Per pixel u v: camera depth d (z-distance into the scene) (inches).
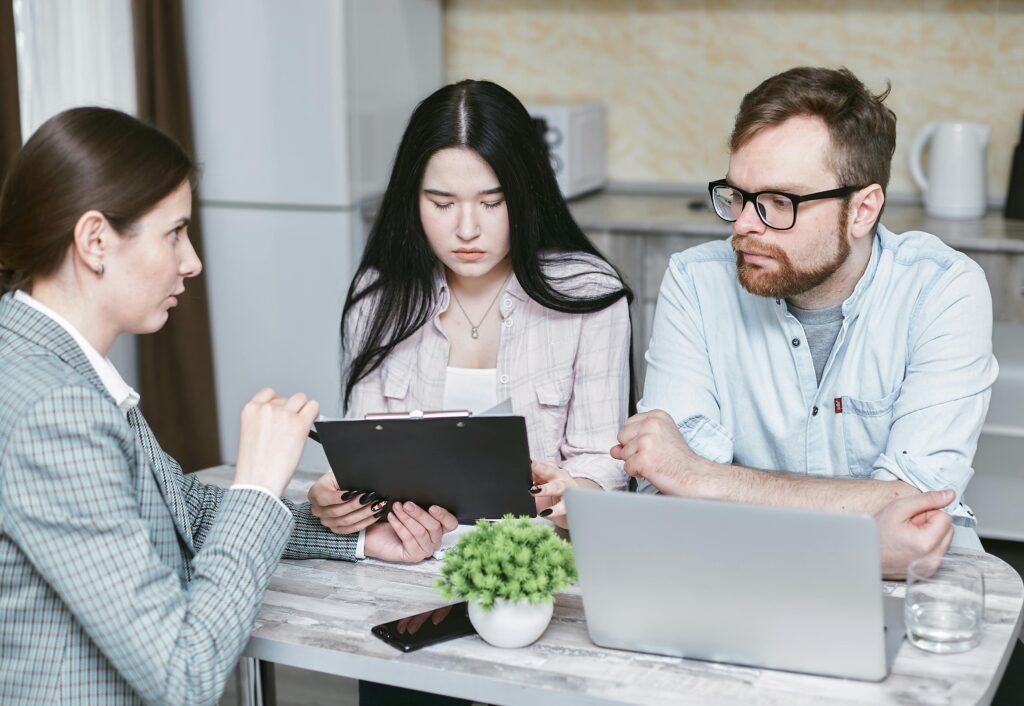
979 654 52.5
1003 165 148.9
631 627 52.8
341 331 84.0
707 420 75.5
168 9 139.1
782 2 153.9
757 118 66.1
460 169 73.9
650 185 164.9
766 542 48.5
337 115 137.4
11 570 51.4
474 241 75.4
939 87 150.0
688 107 161.2
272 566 55.1
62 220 52.3
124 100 143.8
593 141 160.2
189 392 147.3
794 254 66.5
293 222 142.0
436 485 62.4
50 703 52.2
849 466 74.4
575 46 164.2
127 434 52.6
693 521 49.3
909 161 152.3
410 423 58.8
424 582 62.0
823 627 49.5
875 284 71.7
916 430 68.5
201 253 146.0
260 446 56.0
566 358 80.8
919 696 48.8
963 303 69.9
